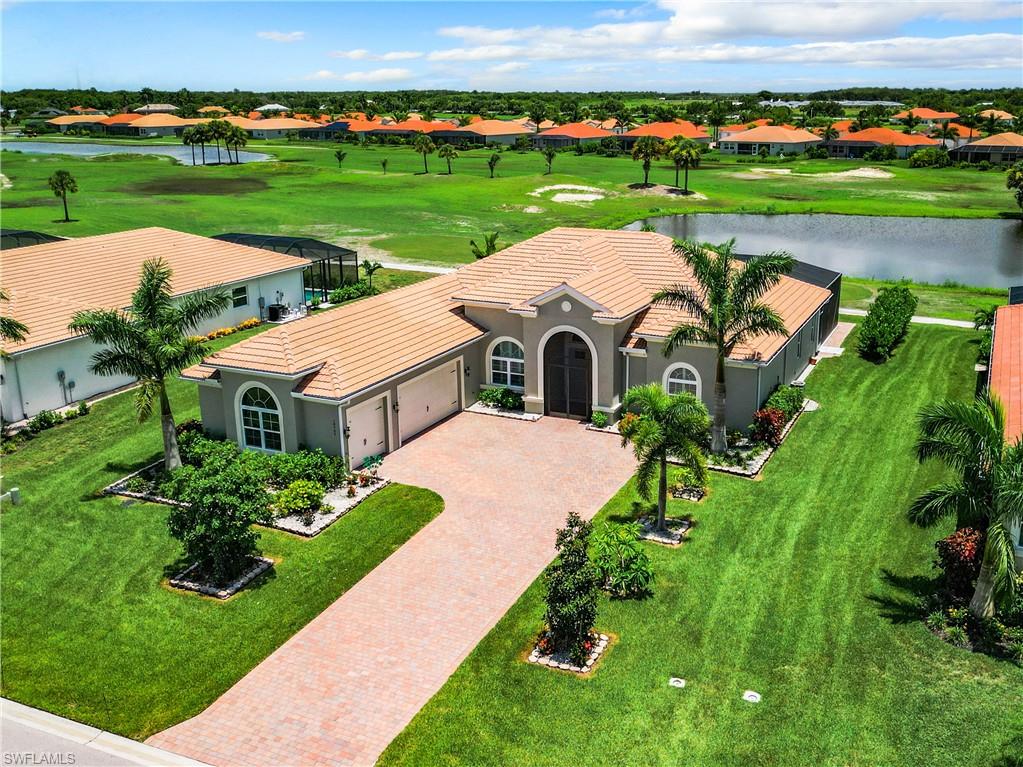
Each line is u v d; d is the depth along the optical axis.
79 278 41.97
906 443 31.20
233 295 47.22
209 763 16.78
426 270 63.88
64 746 17.25
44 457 31.83
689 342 31.22
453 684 18.81
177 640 20.72
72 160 136.38
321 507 26.97
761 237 83.25
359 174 121.88
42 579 23.50
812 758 16.34
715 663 19.22
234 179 115.62
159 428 34.38
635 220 92.00
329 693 18.75
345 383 29.42
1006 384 26.80
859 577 22.53
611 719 17.58
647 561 22.14
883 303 45.34
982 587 19.75
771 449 30.95
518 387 36.59
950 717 17.19
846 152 152.12
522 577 23.16
